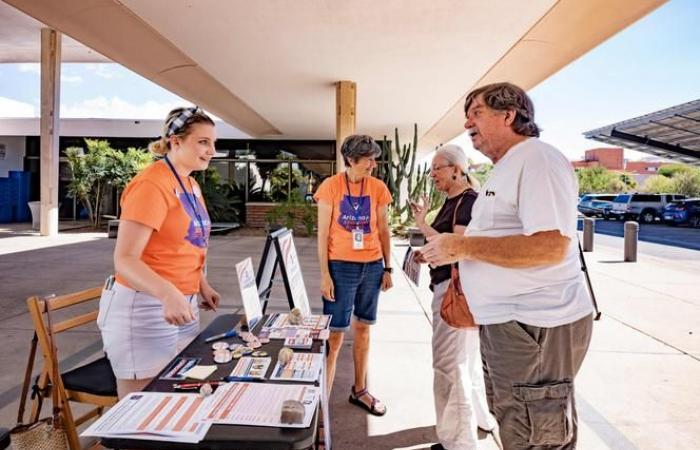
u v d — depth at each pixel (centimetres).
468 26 600
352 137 271
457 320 208
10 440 175
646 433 274
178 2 538
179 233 177
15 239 1191
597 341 442
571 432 153
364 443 260
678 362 388
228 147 1741
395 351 406
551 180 143
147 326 174
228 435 105
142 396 124
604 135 2123
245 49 695
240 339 178
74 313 518
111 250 1002
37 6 553
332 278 275
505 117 158
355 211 271
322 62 755
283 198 1719
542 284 150
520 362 152
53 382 192
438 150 248
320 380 141
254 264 841
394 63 755
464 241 148
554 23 585
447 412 237
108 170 1495
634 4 526
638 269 891
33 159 1919
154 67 800
